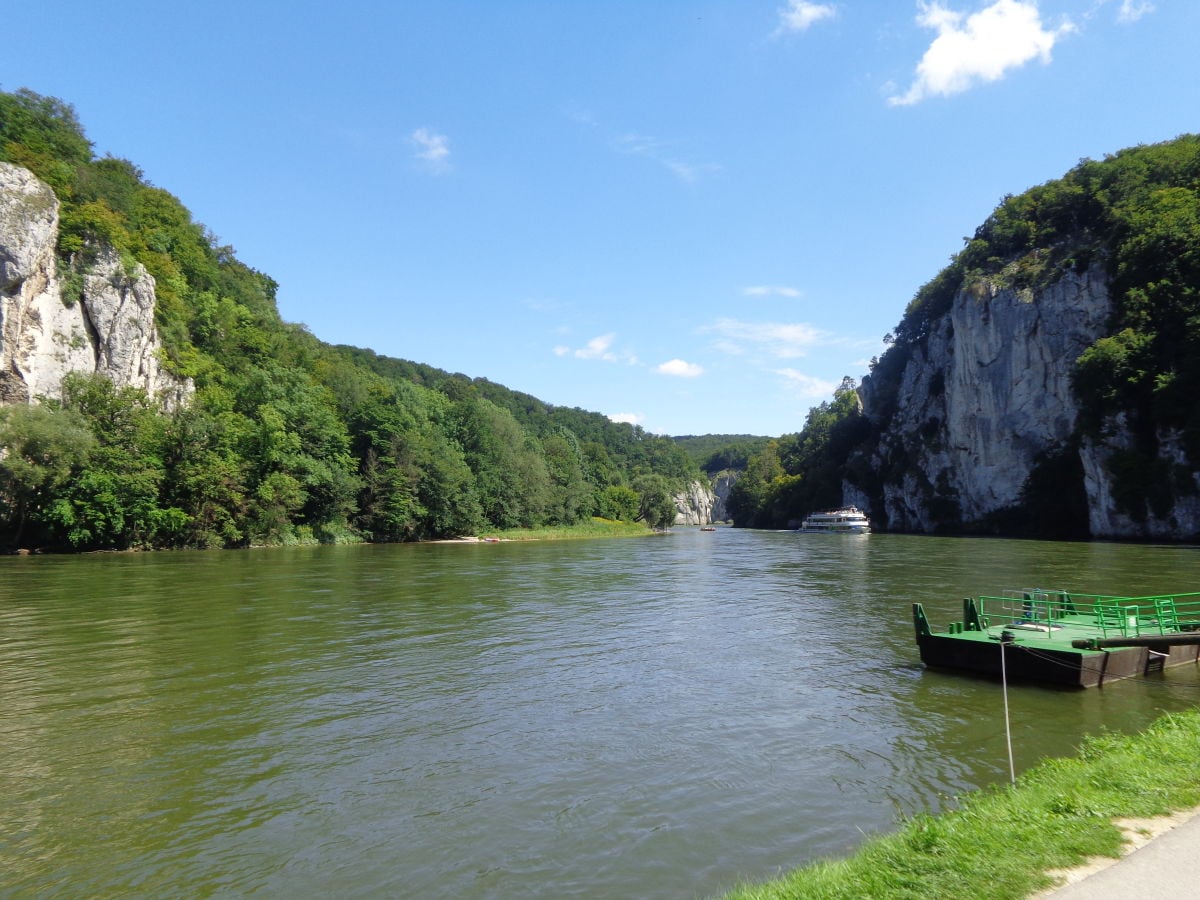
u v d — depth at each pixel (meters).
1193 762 8.73
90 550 57.38
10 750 12.74
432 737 13.42
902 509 127.75
